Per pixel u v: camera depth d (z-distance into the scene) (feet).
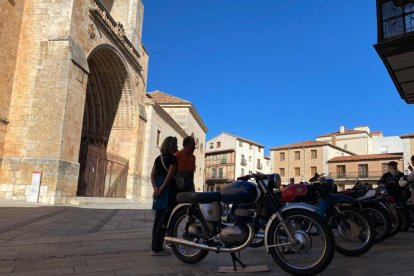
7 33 51.57
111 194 76.89
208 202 14.94
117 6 85.76
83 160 69.15
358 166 168.96
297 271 13.03
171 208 17.13
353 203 18.71
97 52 69.00
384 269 14.48
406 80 31.94
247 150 242.37
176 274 13.42
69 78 52.39
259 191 14.21
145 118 90.22
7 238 20.31
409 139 144.25
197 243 14.74
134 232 24.99
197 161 161.58
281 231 14.34
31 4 55.16
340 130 215.51
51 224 27.22
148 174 91.20
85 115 76.79
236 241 13.96
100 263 14.85
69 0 54.65
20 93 52.54
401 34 27.04
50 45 53.36
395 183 28.76
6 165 50.08
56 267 13.99
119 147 84.74
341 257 17.44
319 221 12.98
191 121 147.43
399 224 26.21
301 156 188.34
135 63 83.05
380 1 28.48
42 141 50.44
